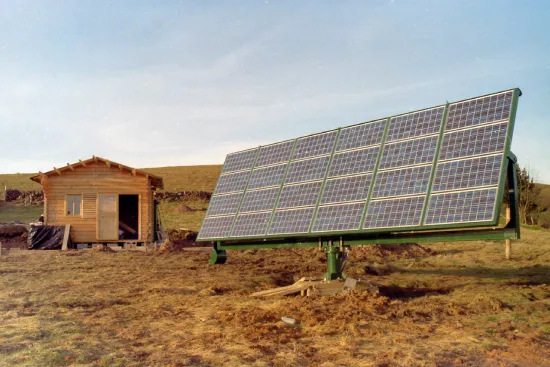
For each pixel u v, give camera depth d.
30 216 49.41
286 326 12.17
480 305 14.21
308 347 10.41
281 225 17.16
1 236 31.91
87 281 18.19
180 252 28.22
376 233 15.80
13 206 55.03
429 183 14.00
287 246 18.05
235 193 20.34
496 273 22.27
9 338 10.80
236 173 21.28
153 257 25.78
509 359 9.70
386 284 18.81
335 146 17.75
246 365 9.33
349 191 15.91
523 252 30.02
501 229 13.73
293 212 17.17
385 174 15.29
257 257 27.86
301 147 19.14
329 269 16.94
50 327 11.73
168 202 58.28
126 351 10.10
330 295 15.49
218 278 19.53
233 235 18.66
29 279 18.50
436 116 15.21
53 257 24.86
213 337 11.12
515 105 13.55
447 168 13.88
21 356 9.66
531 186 55.00
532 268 23.84
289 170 18.78
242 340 10.90
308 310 13.44
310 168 17.98
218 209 20.44
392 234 15.50
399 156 15.35
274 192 18.59
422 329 11.80
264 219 18.02
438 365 9.39
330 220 15.70
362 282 16.19
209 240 19.45
